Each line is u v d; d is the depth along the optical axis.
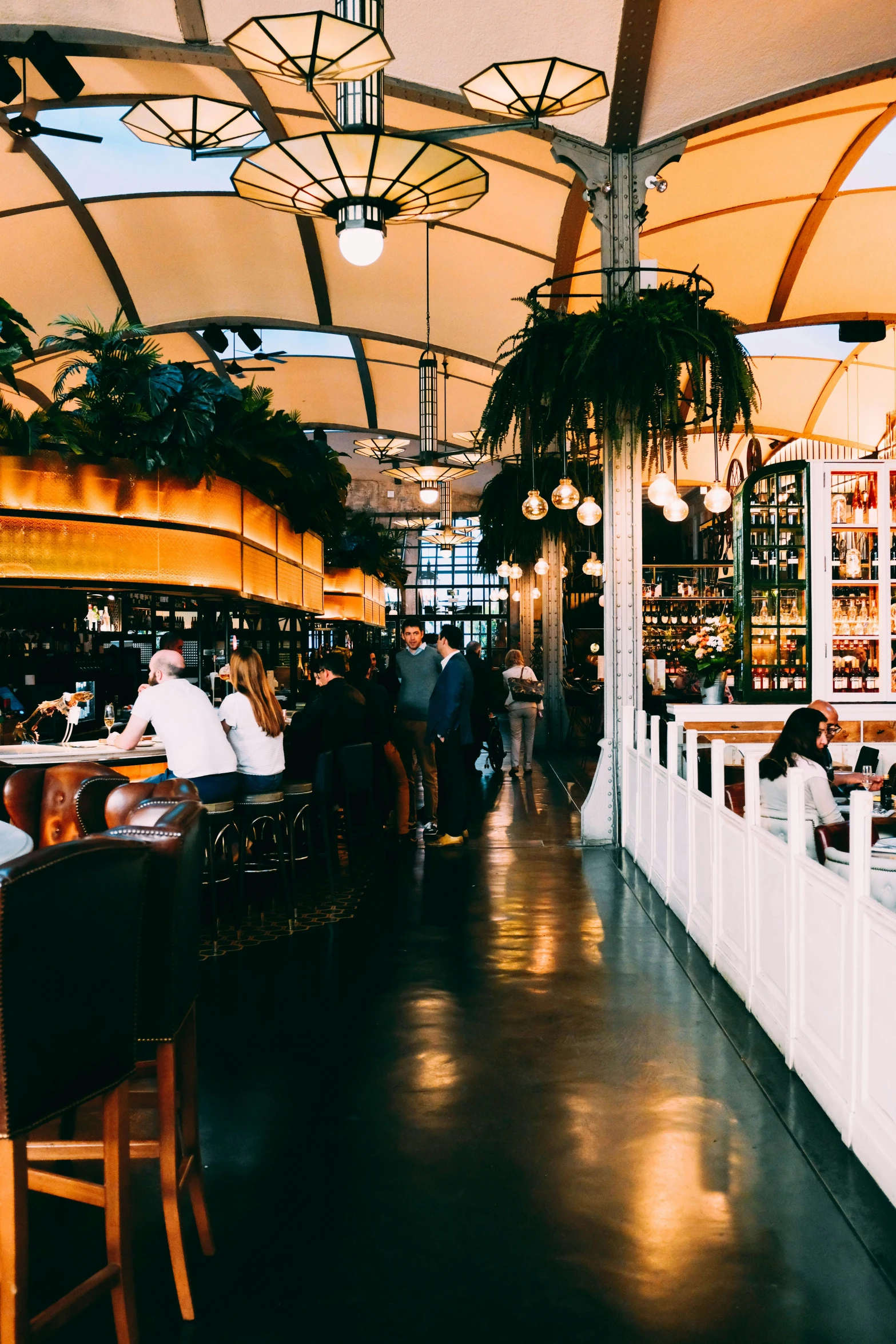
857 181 9.88
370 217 4.36
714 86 7.35
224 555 8.01
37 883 1.74
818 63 7.23
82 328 7.41
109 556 7.20
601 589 18.50
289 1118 3.09
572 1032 3.84
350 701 7.38
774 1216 2.50
